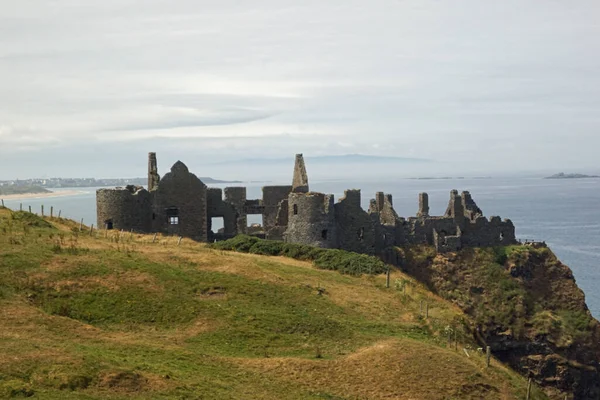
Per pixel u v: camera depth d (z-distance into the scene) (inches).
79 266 2322.8
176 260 2628.0
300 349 2042.3
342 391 1796.3
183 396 1502.2
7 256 2305.6
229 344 2000.5
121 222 3602.4
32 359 1523.1
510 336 3666.3
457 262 3988.7
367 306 2561.5
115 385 1482.5
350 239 3907.5
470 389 1935.3
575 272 6786.4
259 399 1611.7
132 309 2116.1
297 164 4178.2
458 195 4279.0
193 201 3836.1
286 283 2593.5
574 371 3614.7
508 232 4222.4
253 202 4148.6
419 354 2042.3
